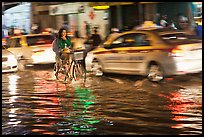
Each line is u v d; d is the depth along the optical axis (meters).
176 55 13.06
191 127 7.84
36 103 10.60
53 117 8.95
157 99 10.64
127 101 10.49
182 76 13.83
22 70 19.83
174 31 13.94
